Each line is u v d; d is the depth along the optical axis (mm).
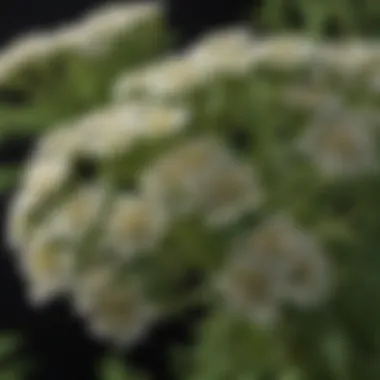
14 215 265
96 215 253
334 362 260
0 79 280
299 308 256
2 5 508
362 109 262
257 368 267
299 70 262
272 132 254
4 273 503
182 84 256
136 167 253
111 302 256
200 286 258
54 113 275
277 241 248
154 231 248
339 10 314
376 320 259
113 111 259
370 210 257
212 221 245
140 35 287
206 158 248
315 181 252
